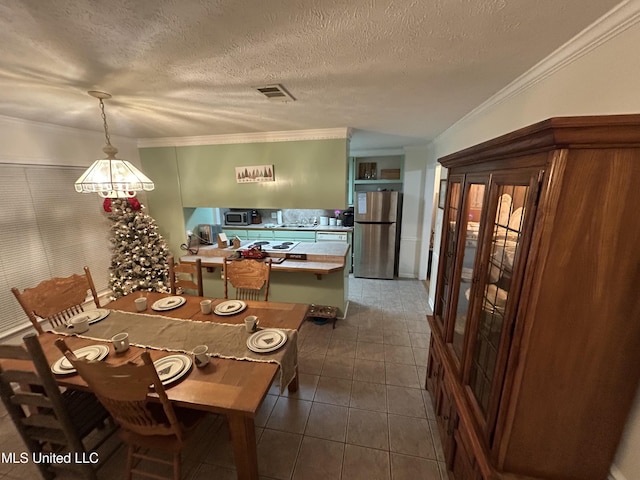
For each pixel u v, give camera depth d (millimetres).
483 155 1191
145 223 3309
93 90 1730
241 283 2451
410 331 3240
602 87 1033
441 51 1271
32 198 2549
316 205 3367
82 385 1387
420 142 4258
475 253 1330
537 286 856
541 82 1427
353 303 4008
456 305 1661
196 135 3412
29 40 1120
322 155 3213
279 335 1746
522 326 903
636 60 895
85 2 885
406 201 4797
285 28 1066
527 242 861
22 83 1589
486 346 1233
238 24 1035
